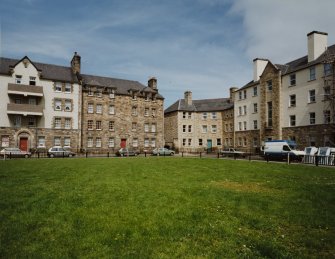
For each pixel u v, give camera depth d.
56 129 43.22
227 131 56.25
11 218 7.20
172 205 8.58
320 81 33.09
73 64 47.81
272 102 41.09
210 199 9.41
